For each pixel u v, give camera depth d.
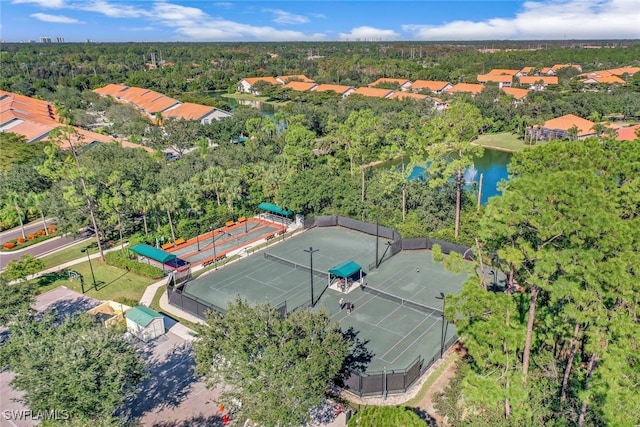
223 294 51.44
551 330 28.75
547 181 25.05
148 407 33.66
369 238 67.25
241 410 28.12
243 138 128.62
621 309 25.39
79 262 59.97
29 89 191.88
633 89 167.62
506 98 153.12
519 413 26.27
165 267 57.88
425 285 52.12
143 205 63.75
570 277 25.00
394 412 28.59
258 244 65.88
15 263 50.91
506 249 25.98
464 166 60.53
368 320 44.91
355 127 81.56
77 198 58.25
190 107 155.62
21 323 33.81
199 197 72.62
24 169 79.94
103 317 46.09
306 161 87.44
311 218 71.94
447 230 63.31
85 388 27.69
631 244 24.48
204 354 29.41
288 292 51.53
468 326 27.34
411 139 72.44
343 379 34.56
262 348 29.34
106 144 92.62
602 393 23.28
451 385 34.38
